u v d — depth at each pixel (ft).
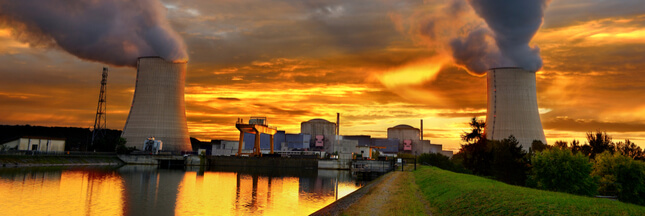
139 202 207.41
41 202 195.11
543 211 69.05
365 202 115.96
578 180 153.58
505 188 98.89
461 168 323.16
